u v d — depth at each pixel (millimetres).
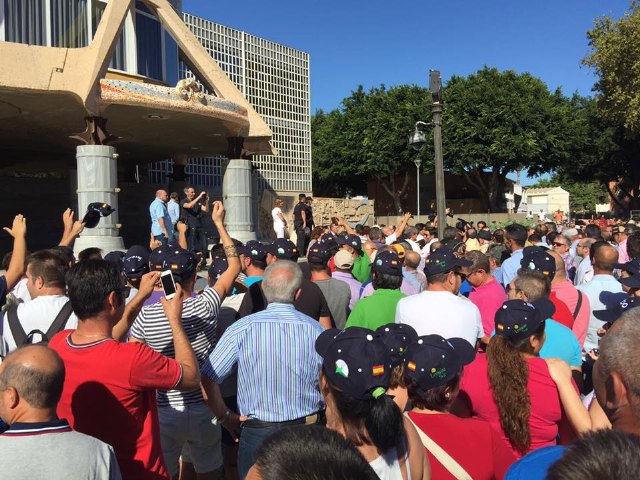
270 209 26016
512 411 2980
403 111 42438
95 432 2771
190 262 3982
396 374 2715
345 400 2193
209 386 3568
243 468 3494
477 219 38062
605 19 30516
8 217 21422
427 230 12812
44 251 3918
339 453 1503
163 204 13258
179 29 16266
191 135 18422
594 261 5691
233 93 16516
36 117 15734
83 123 16656
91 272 2889
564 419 3111
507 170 42656
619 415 1902
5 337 3705
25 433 2281
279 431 1630
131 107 14062
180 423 3930
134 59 16391
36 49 12664
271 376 3459
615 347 1904
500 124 39438
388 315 4918
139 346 2869
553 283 5262
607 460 1298
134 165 24812
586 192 93000
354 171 47125
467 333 4297
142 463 2840
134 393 2822
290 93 30719
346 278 6375
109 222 13289
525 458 1852
